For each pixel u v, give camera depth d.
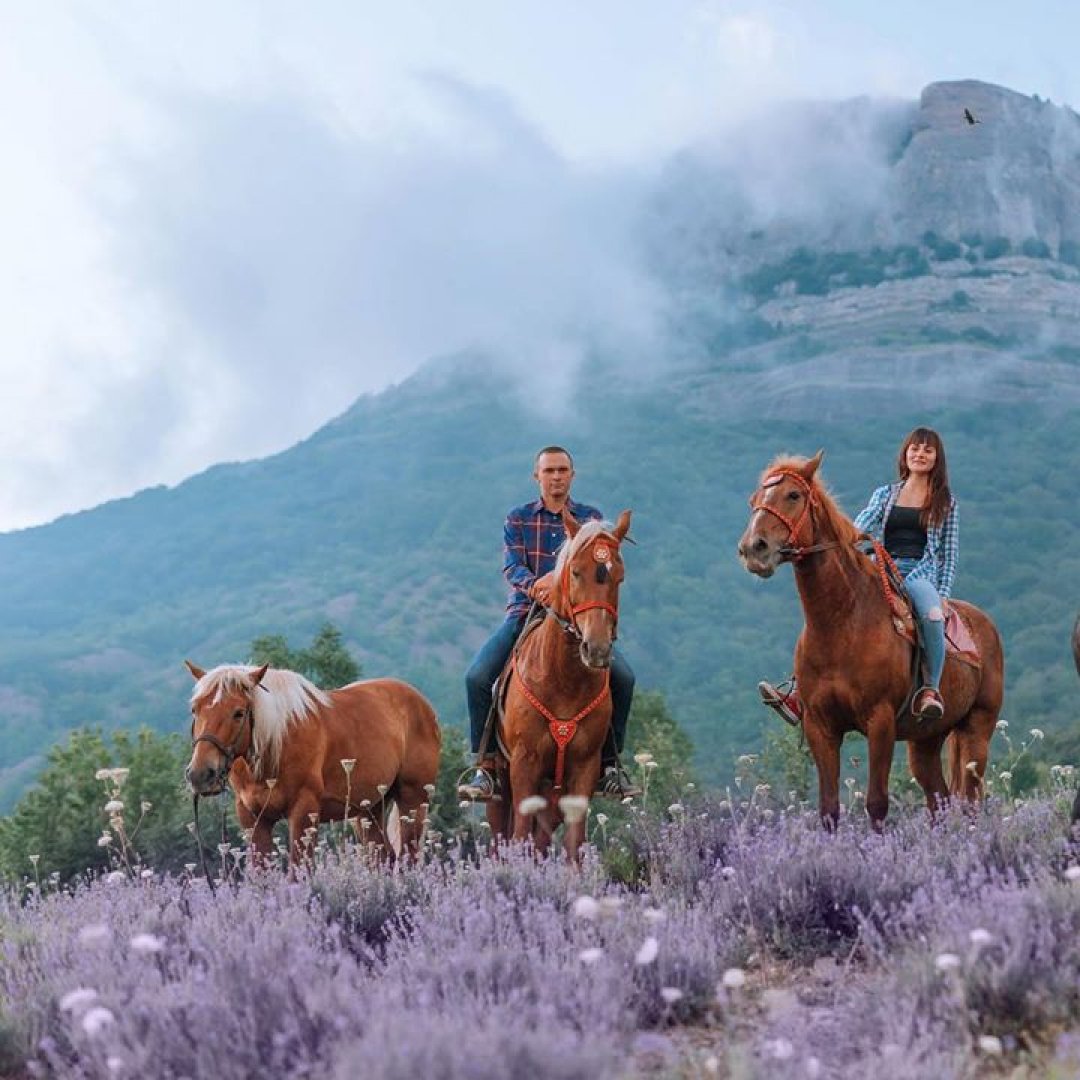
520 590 9.79
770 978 5.71
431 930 5.72
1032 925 4.94
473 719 9.88
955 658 9.27
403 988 4.90
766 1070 4.13
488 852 9.10
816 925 6.14
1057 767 9.50
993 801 7.93
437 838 9.38
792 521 8.34
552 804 9.26
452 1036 3.98
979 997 4.65
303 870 7.73
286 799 10.72
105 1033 4.42
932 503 9.29
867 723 8.56
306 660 62.91
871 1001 4.99
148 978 5.05
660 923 5.53
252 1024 4.44
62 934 6.07
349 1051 3.97
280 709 10.51
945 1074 3.98
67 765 49.50
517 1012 4.55
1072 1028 4.55
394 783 12.43
